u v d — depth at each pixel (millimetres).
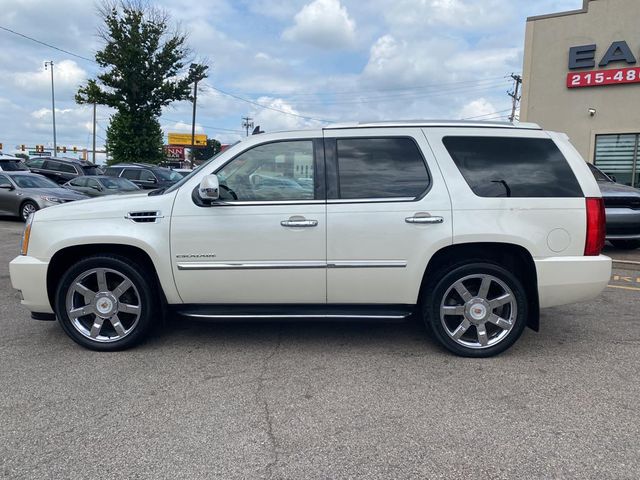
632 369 4051
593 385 3744
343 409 3375
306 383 3775
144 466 2740
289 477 2646
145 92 30141
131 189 16922
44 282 4301
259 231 4148
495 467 2730
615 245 10156
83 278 4340
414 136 4246
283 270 4176
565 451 2881
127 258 4312
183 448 2914
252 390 3660
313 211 4129
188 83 31156
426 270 4277
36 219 4355
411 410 3359
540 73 17031
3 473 2668
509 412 3332
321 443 2967
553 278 4117
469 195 4117
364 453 2863
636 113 15617
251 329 5047
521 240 4082
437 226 4094
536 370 4023
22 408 3375
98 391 3635
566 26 16422
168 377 3879
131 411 3342
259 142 4289
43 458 2807
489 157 4215
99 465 2746
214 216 4168
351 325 5180
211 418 3256
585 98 16391
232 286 4238
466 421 3215
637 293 6559
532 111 17297
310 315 4258
